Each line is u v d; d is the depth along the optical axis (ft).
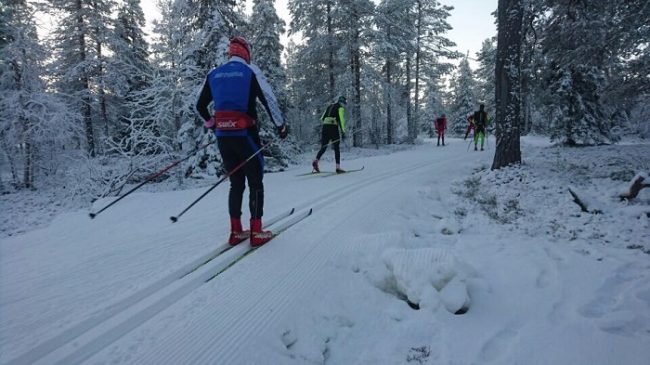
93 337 7.12
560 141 44.62
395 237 13.04
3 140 47.06
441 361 7.59
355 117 69.36
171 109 37.86
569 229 14.96
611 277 10.57
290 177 29.17
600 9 24.49
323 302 9.37
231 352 6.97
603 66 27.53
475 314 9.24
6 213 34.55
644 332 7.83
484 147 55.11
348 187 22.86
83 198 36.11
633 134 58.59
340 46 67.31
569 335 8.01
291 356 7.41
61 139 46.32
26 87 48.14
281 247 12.17
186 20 38.78
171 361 6.56
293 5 67.87
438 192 21.89
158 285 9.43
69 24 60.39
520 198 19.67
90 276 10.05
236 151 11.34
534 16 25.95
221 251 11.78
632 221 14.52
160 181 42.83
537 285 10.59
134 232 14.61
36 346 6.79
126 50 63.31
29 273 10.37
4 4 48.73
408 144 79.66
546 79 44.14
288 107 61.98
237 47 11.64
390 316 9.41
